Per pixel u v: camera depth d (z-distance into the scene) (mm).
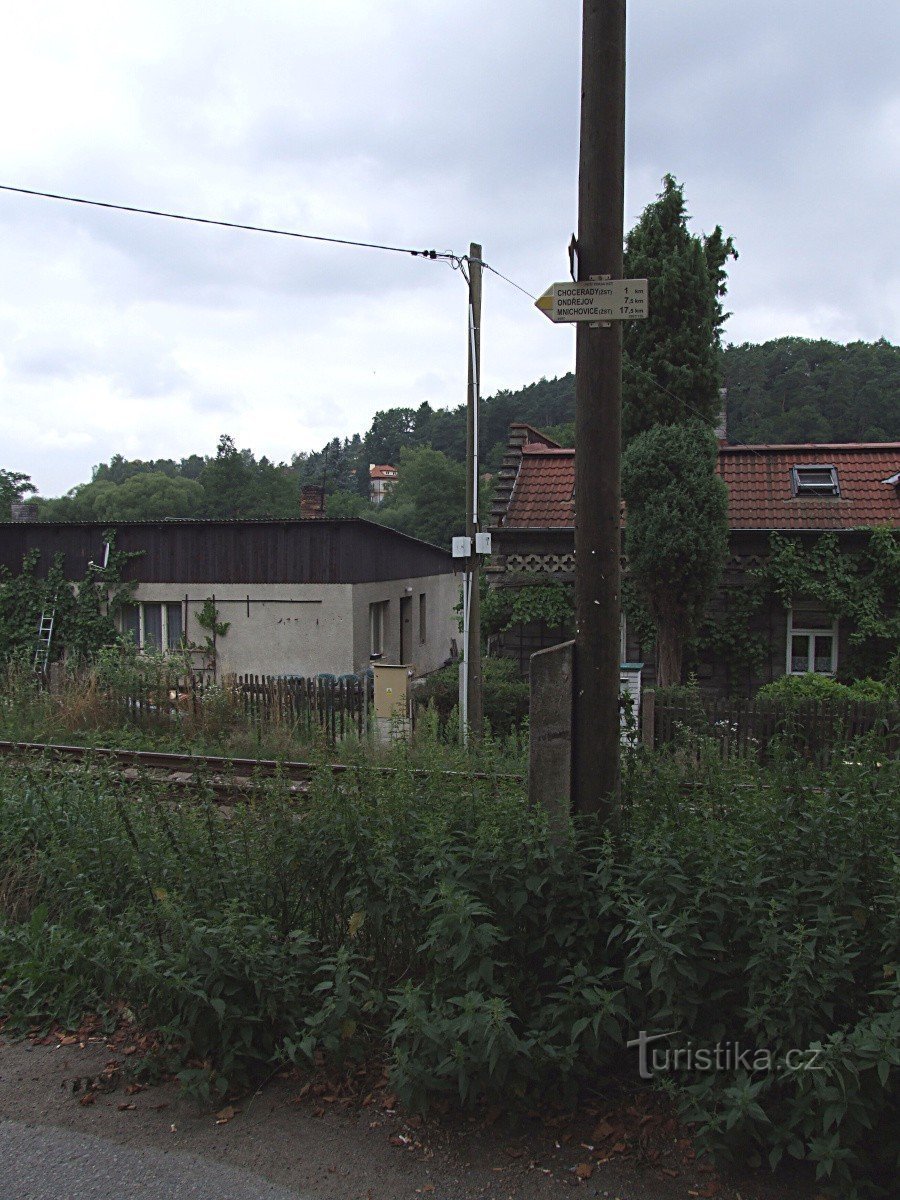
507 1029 3369
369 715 13641
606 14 4293
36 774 6859
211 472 71812
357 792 4707
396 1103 3785
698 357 15156
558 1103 3666
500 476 18031
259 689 14609
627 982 3508
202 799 5652
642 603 16375
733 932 3408
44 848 6016
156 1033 4320
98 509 71188
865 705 10391
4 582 22891
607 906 3594
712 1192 3176
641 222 15523
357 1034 4066
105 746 9062
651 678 16422
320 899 4492
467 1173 3361
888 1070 2818
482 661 16578
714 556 14609
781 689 12656
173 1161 3486
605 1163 3365
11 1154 3551
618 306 4270
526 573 17016
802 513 16359
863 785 3824
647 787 4406
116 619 22406
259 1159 3482
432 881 4090
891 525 15742
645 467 14641
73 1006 4750
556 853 3811
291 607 21406
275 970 4020
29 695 14602
